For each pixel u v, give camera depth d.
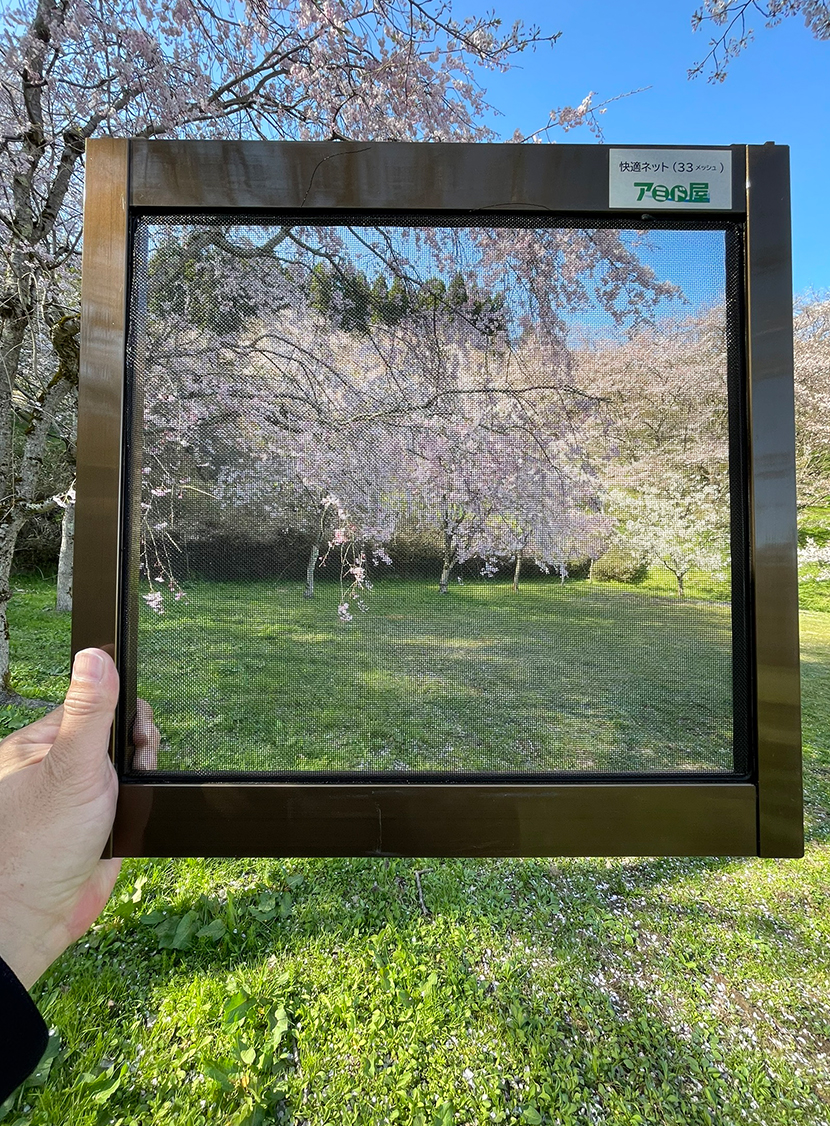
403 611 0.75
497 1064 1.08
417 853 0.68
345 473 0.76
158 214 0.72
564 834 0.69
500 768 0.72
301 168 0.71
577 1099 1.03
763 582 0.70
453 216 0.73
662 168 0.72
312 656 0.74
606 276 0.75
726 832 0.69
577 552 0.76
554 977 1.31
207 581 0.73
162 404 0.72
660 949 1.42
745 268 0.72
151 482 0.71
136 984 1.23
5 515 2.90
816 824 2.06
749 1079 1.08
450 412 0.77
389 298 0.75
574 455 0.76
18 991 0.51
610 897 1.62
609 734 0.73
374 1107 1.00
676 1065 1.11
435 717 0.74
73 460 3.34
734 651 0.73
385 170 0.71
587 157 0.72
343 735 0.73
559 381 0.76
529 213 0.72
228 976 1.24
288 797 0.68
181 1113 0.97
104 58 2.40
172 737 0.70
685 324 0.74
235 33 2.65
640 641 0.75
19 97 2.43
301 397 0.75
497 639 0.75
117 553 0.67
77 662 0.63
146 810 0.67
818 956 1.41
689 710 0.73
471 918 1.47
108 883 0.73
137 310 0.71
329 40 2.52
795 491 0.70
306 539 0.75
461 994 1.23
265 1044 1.08
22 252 2.49
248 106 2.60
